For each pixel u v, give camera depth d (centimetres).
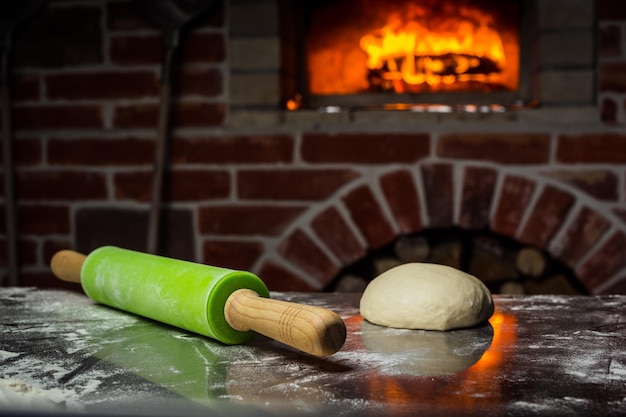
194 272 162
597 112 235
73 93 250
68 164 251
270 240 243
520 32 248
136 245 250
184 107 246
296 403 113
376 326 170
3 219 254
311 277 242
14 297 186
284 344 153
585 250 235
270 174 243
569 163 235
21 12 250
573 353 142
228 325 150
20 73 252
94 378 128
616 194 234
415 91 251
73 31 250
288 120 242
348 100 253
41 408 112
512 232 237
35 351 148
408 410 109
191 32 245
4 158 251
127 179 249
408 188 239
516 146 236
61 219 252
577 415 107
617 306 179
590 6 235
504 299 184
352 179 240
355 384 123
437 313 164
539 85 238
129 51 248
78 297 186
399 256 244
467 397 115
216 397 117
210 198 245
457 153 237
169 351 147
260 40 243
